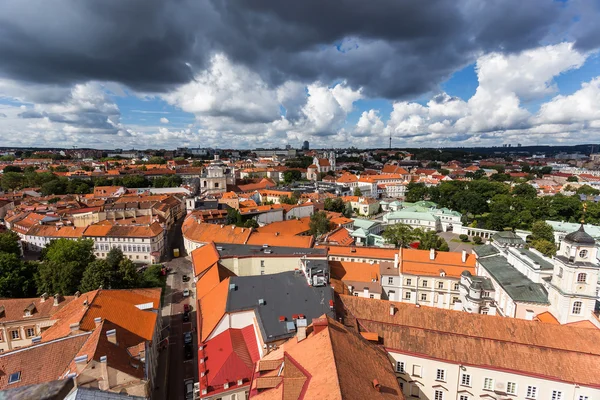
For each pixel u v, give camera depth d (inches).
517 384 2064.5
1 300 2984.7
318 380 1460.4
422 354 2192.4
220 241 4940.9
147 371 2230.6
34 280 3846.0
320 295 2517.2
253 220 6555.1
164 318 3666.3
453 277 3607.3
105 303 2568.9
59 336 2327.8
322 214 6018.7
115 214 6983.3
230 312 2349.9
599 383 1940.2
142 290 3107.8
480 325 2356.1
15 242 5142.7
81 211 7509.8
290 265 3528.5
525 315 2849.4
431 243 5280.5
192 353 3009.4
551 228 6525.6
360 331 2313.0
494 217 7480.3
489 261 3595.0
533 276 3070.9
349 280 3649.1
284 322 2269.9
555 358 2070.6
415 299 3737.7
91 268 3634.4
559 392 1996.8
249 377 2134.6
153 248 5516.7
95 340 2010.3
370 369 1702.8
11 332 2871.6
